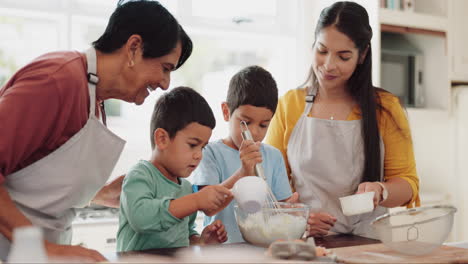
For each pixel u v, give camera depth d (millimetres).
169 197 1243
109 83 1181
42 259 621
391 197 1548
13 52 2646
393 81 2811
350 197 1331
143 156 2805
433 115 2828
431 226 1071
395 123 1652
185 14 2830
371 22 2654
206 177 1503
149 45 1145
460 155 2871
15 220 999
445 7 2883
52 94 1021
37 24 2658
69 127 1104
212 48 3371
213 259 1003
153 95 2879
